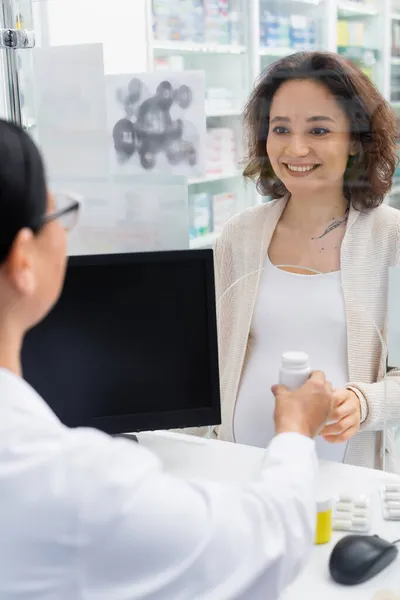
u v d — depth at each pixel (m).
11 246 0.55
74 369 1.25
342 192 1.48
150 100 1.69
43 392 1.25
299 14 1.48
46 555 0.50
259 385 1.51
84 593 0.51
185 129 1.67
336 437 1.31
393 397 1.36
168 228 1.75
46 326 1.23
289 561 0.61
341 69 1.43
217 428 1.59
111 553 0.51
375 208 1.45
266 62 1.54
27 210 0.55
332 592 0.94
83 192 1.81
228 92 1.60
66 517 0.50
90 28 1.71
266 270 1.55
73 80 1.75
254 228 1.58
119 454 0.55
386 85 1.42
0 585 0.50
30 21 1.74
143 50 1.67
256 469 1.27
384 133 1.43
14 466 0.51
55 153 1.81
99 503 0.51
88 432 0.57
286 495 0.62
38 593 0.50
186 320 1.27
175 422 1.28
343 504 1.14
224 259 1.62
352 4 1.42
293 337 1.49
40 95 1.79
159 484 0.55
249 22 1.55
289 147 1.51
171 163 1.71
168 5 1.63
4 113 1.78
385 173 1.44
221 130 1.64
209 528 0.55
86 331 1.25
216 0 1.57
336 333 1.46
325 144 1.47
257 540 0.58
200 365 1.29
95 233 1.82
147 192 1.75
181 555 0.53
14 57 1.72
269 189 1.61
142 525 0.52
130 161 1.75
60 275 0.61
